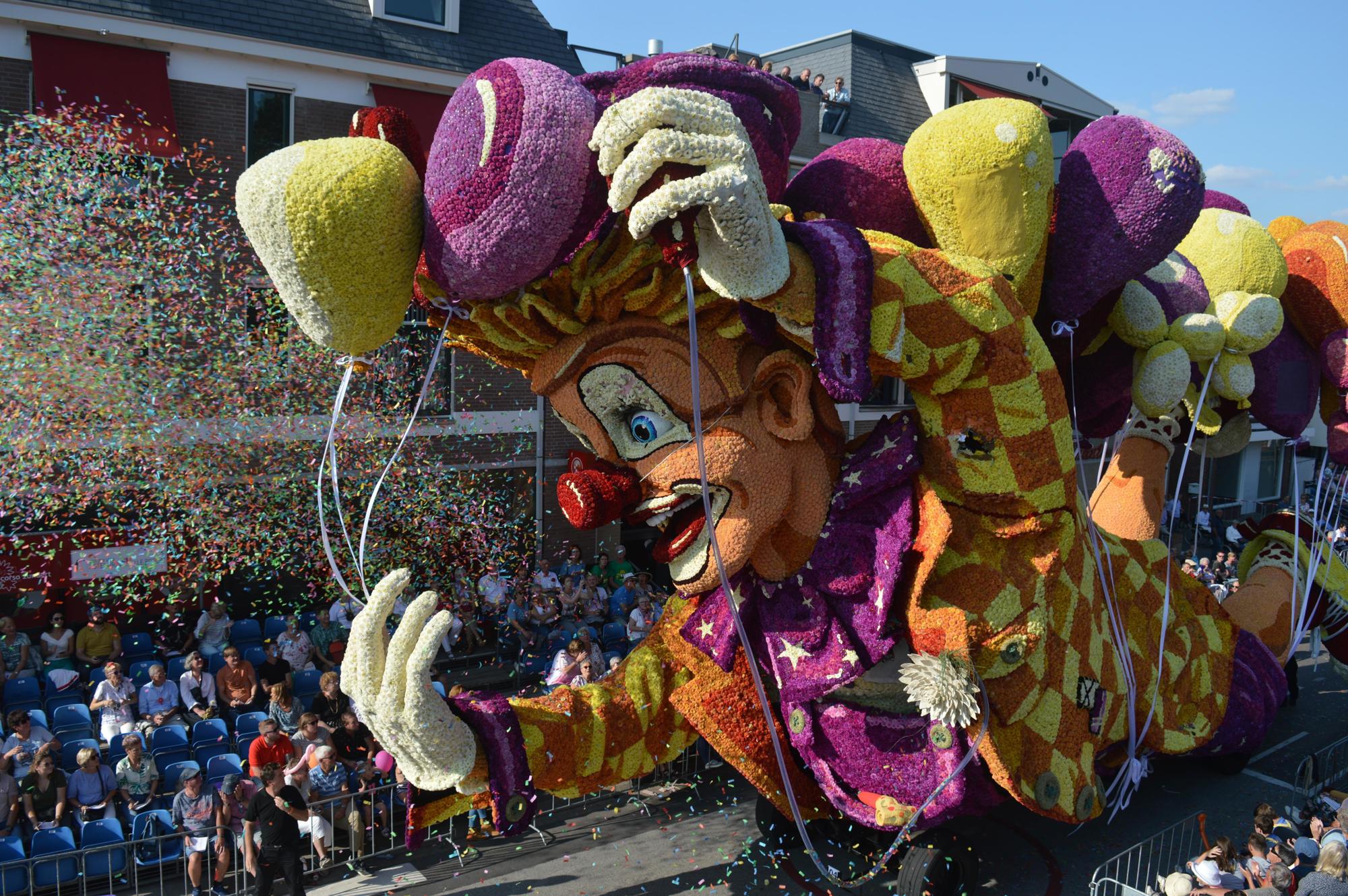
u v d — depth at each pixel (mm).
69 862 8047
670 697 7223
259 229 5273
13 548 11648
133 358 11328
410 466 13211
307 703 11047
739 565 6379
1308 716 12820
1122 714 7887
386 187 5297
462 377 14680
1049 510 6676
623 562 15531
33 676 10758
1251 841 8008
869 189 6613
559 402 6512
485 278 5555
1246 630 10477
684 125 5008
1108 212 6820
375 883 8320
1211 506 23094
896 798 6809
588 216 5504
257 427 12023
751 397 6316
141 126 12547
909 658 6625
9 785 8297
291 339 12227
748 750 7023
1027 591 6664
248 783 8602
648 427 6316
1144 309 7926
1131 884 8414
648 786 10195
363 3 14836
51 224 10945
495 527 14039
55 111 12094
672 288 5977
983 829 9281
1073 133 24172
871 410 18031
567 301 6109
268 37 13602
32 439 10500
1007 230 6418
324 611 12023
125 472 11344
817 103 17906
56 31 12312
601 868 8555
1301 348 9859
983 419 6383
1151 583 8945
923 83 22609
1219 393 9188
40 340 10633
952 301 6148
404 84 14875
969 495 6559
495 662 13477
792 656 6629
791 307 5613
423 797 6285
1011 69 22859
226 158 13516
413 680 5816
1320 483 10898
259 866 7789
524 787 6289
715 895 8086
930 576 6602
